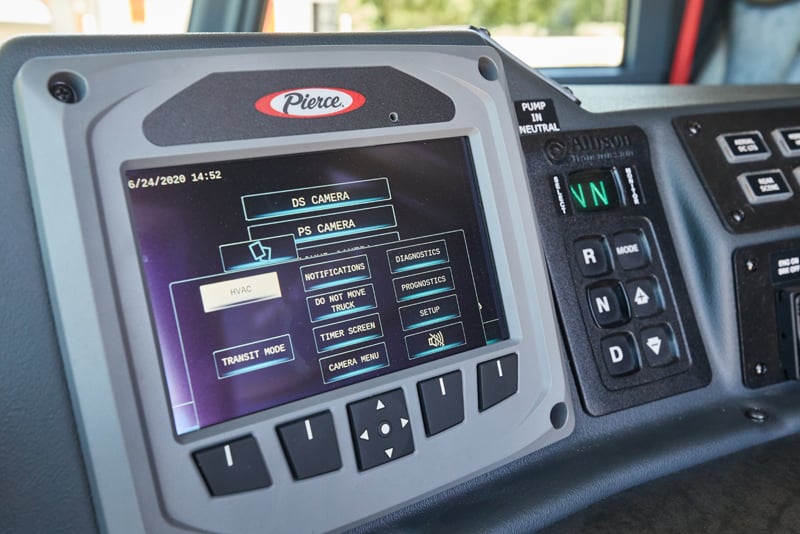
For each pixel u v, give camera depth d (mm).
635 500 738
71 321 529
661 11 2080
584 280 849
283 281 639
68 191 532
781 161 1033
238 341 611
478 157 746
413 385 668
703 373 895
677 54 2143
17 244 560
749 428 852
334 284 661
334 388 641
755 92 1231
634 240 894
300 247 650
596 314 844
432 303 705
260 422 595
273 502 588
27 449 561
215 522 563
